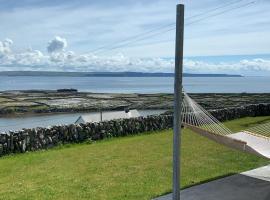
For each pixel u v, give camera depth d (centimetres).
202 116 1041
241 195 799
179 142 596
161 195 810
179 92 586
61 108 5066
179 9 574
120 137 1738
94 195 818
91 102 5944
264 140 960
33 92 8981
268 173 983
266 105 2497
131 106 5262
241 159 1178
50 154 1330
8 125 3541
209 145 1420
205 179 940
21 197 812
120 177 968
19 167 1123
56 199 795
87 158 1224
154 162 1144
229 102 4925
